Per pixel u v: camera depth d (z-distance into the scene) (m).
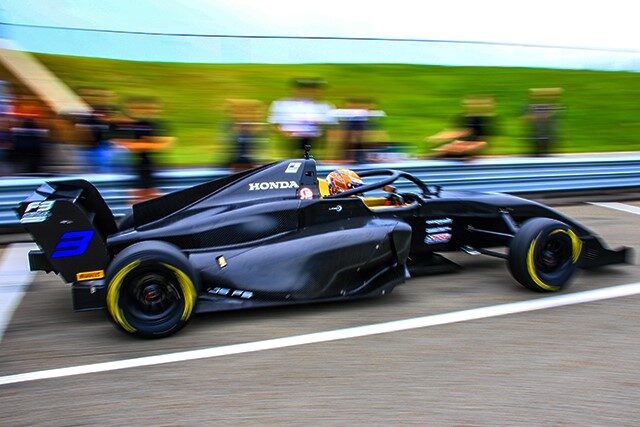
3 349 3.76
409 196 5.23
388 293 4.61
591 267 5.10
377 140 8.91
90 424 2.86
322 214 4.57
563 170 9.15
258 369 3.42
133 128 7.37
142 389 3.20
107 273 3.78
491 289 4.87
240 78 15.28
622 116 15.76
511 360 3.51
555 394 3.11
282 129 8.65
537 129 10.27
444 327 4.02
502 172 8.78
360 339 3.83
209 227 4.36
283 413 2.95
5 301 4.73
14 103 7.65
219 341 3.84
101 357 3.62
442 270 5.31
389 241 4.52
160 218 4.75
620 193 9.55
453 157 9.03
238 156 8.02
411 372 3.36
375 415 2.92
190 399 3.09
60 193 4.46
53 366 3.50
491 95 15.84
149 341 3.86
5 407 3.02
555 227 4.65
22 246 6.42
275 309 4.44
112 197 7.22
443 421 2.86
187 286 3.89
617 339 3.81
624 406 2.99
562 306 4.43
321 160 8.77
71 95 12.12
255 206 4.49
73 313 4.44
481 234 5.25
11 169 7.45
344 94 14.80
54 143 7.61
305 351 3.66
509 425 2.83
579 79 18.06
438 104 14.88
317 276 4.32
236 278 4.19
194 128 12.08
